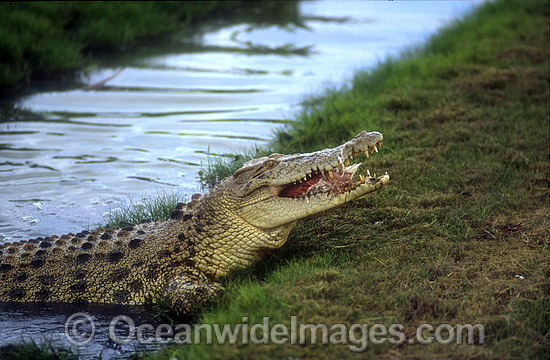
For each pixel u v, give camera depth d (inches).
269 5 1262.3
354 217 330.6
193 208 296.8
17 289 286.4
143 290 280.2
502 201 345.4
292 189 298.5
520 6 865.5
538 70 599.8
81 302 282.2
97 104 638.5
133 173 454.6
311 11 1209.4
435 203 346.3
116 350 235.5
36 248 306.7
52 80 733.3
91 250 296.0
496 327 218.8
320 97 629.3
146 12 1001.5
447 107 522.9
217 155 482.3
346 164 287.3
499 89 565.3
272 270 281.9
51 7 888.9
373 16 1147.9
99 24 890.1
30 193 415.5
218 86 700.0
